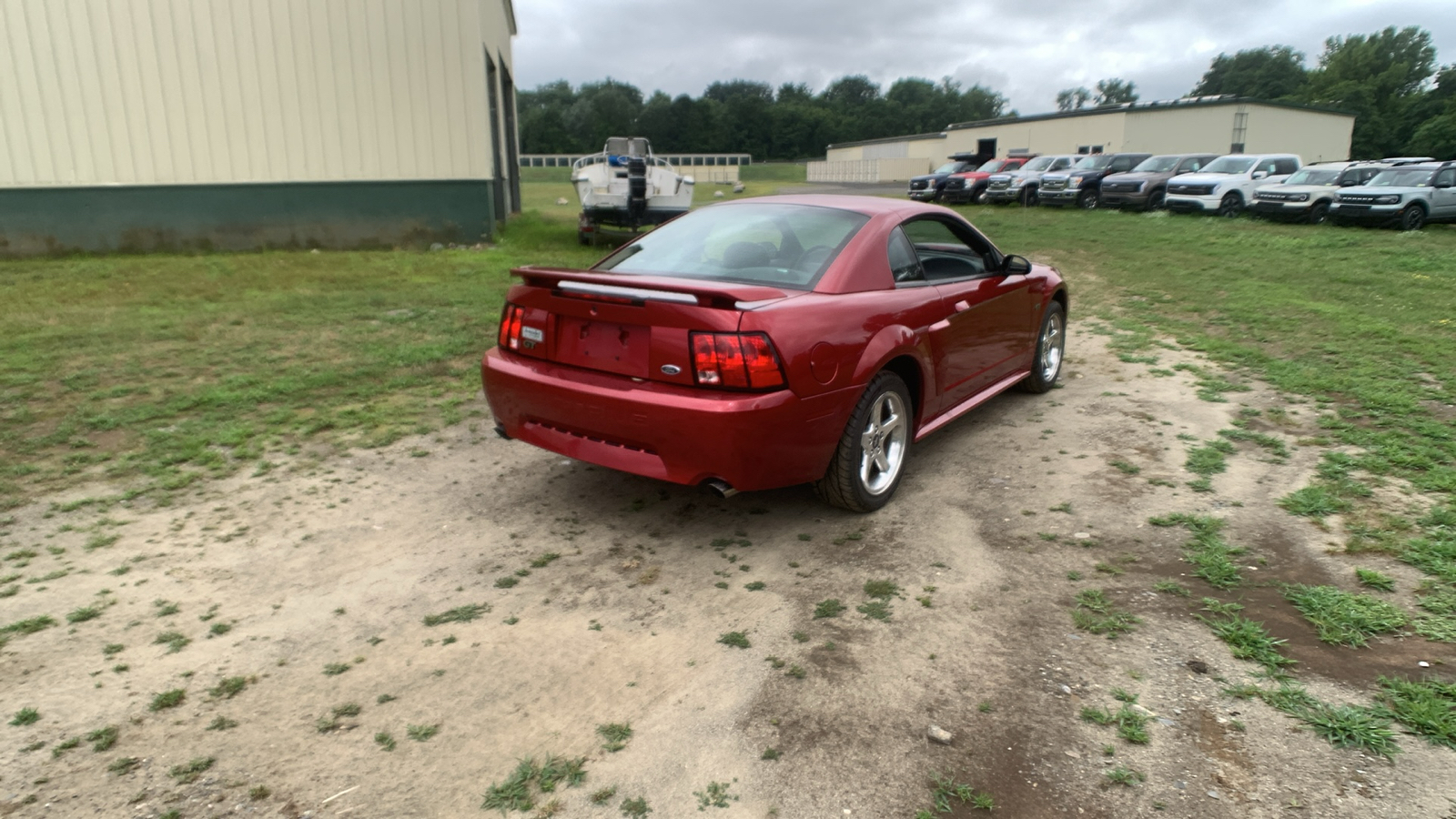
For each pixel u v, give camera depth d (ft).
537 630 9.42
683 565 11.00
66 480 13.55
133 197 44.09
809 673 8.58
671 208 52.49
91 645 9.03
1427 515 11.71
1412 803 6.69
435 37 46.68
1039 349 18.28
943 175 110.83
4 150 41.93
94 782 7.03
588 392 11.12
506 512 12.67
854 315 11.54
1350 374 19.26
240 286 33.06
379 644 9.12
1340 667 8.45
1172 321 26.63
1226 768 7.14
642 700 8.18
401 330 24.72
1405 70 282.36
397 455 15.02
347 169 46.88
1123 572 10.55
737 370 10.24
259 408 17.39
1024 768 7.21
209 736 7.63
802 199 14.24
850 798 6.90
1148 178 78.69
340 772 7.20
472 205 49.55
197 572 10.69
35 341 22.54
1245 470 13.76
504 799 6.89
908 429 13.23
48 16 41.22
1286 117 127.24
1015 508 12.69
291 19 44.32
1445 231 60.54
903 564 10.98
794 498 13.33
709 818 6.70
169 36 42.93
